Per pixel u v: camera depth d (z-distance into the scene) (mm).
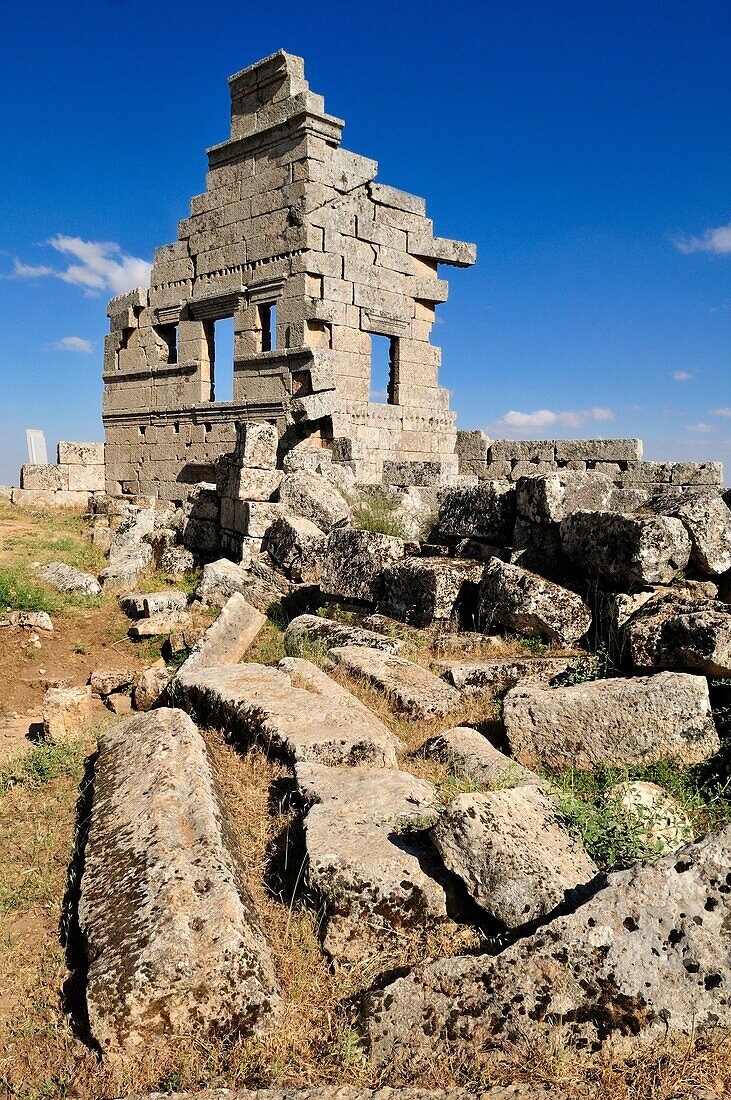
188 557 14461
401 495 13367
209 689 6746
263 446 13617
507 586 8289
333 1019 3516
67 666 10398
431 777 5617
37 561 14141
